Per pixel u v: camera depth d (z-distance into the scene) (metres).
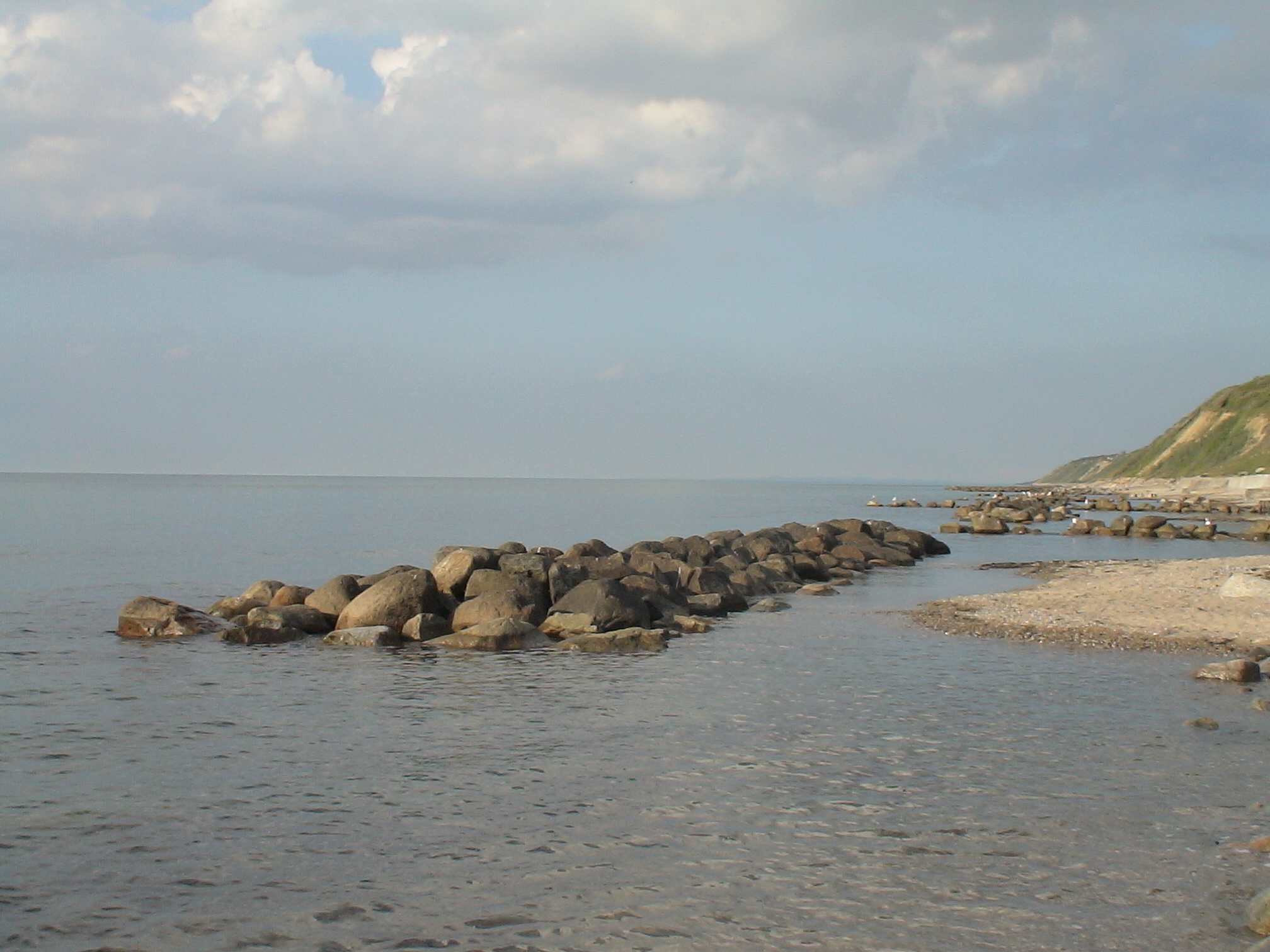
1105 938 9.20
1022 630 26.47
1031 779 13.73
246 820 12.15
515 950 8.98
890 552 50.91
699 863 10.90
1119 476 180.38
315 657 23.30
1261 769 14.21
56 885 10.27
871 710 17.83
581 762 14.57
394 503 143.25
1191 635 25.23
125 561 51.56
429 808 12.57
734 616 30.28
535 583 28.36
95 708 17.95
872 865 10.83
